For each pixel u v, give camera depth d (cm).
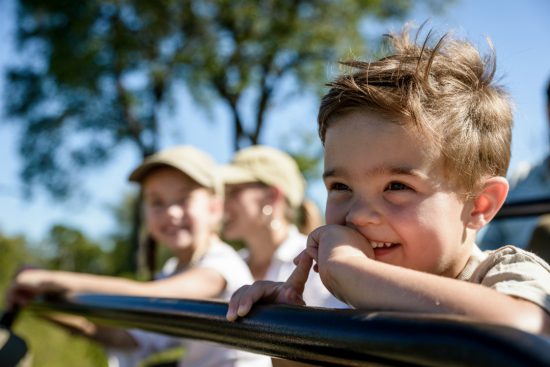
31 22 1719
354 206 94
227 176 308
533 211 172
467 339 50
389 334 57
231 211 310
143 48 1733
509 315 65
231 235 312
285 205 314
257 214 306
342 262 82
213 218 283
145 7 1659
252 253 313
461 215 97
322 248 89
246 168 310
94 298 151
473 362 49
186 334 99
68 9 1697
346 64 105
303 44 1670
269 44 1666
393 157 91
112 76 1755
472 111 99
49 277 218
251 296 84
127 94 1778
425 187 92
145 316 113
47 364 665
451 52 104
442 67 100
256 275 309
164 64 1733
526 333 49
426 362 53
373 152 92
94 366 658
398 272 74
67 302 173
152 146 1831
